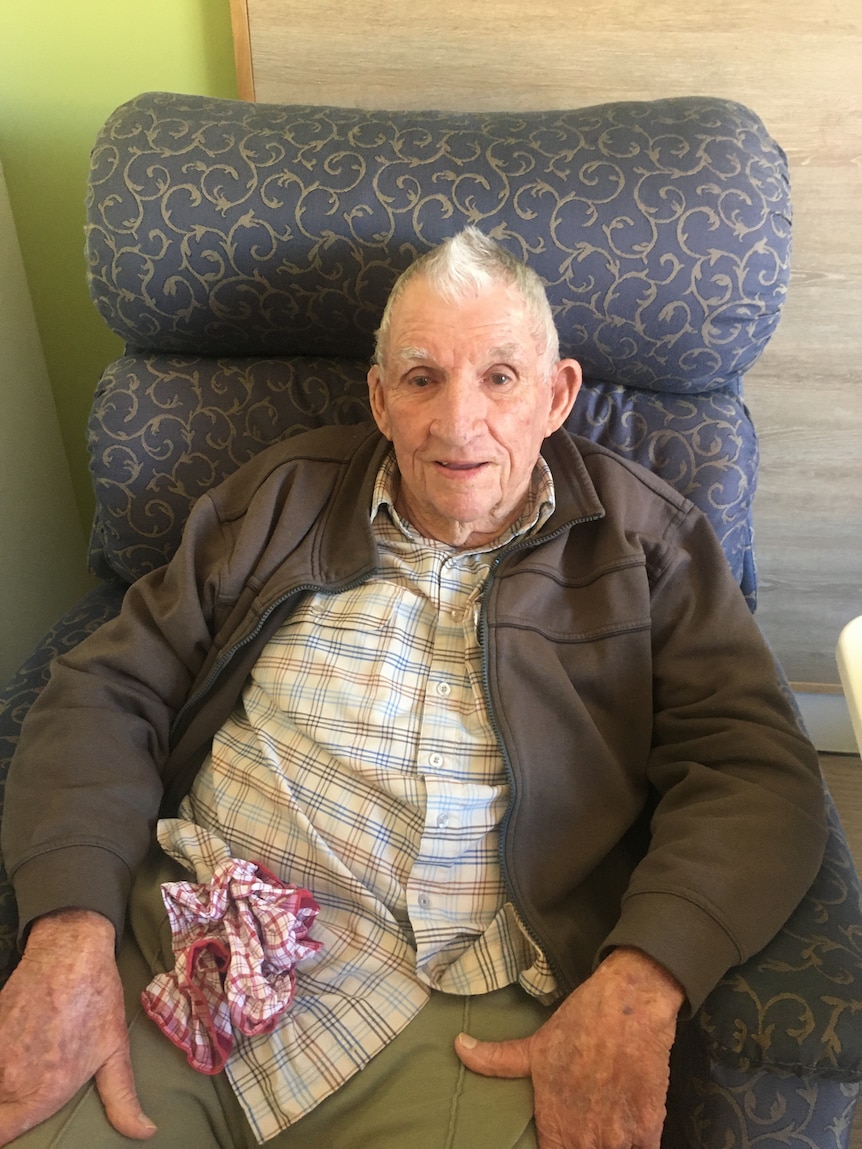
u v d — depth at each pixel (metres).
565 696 0.90
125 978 0.87
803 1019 0.68
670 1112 0.78
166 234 1.03
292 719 0.95
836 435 1.41
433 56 1.21
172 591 1.01
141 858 0.89
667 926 0.72
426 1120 0.74
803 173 1.23
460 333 0.88
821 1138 0.69
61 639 1.16
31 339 1.52
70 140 1.38
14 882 0.83
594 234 0.98
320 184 1.02
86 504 1.75
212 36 1.29
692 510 1.00
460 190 1.00
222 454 1.14
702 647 0.92
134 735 0.96
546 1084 0.73
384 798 0.91
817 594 1.57
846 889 0.80
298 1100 0.78
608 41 1.18
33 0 1.27
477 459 0.90
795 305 1.32
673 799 0.87
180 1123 0.78
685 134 0.99
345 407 1.15
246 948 0.81
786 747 0.84
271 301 1.07
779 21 1.13
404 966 0.86
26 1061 0.73
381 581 0.98
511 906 0.87
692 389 1.10
